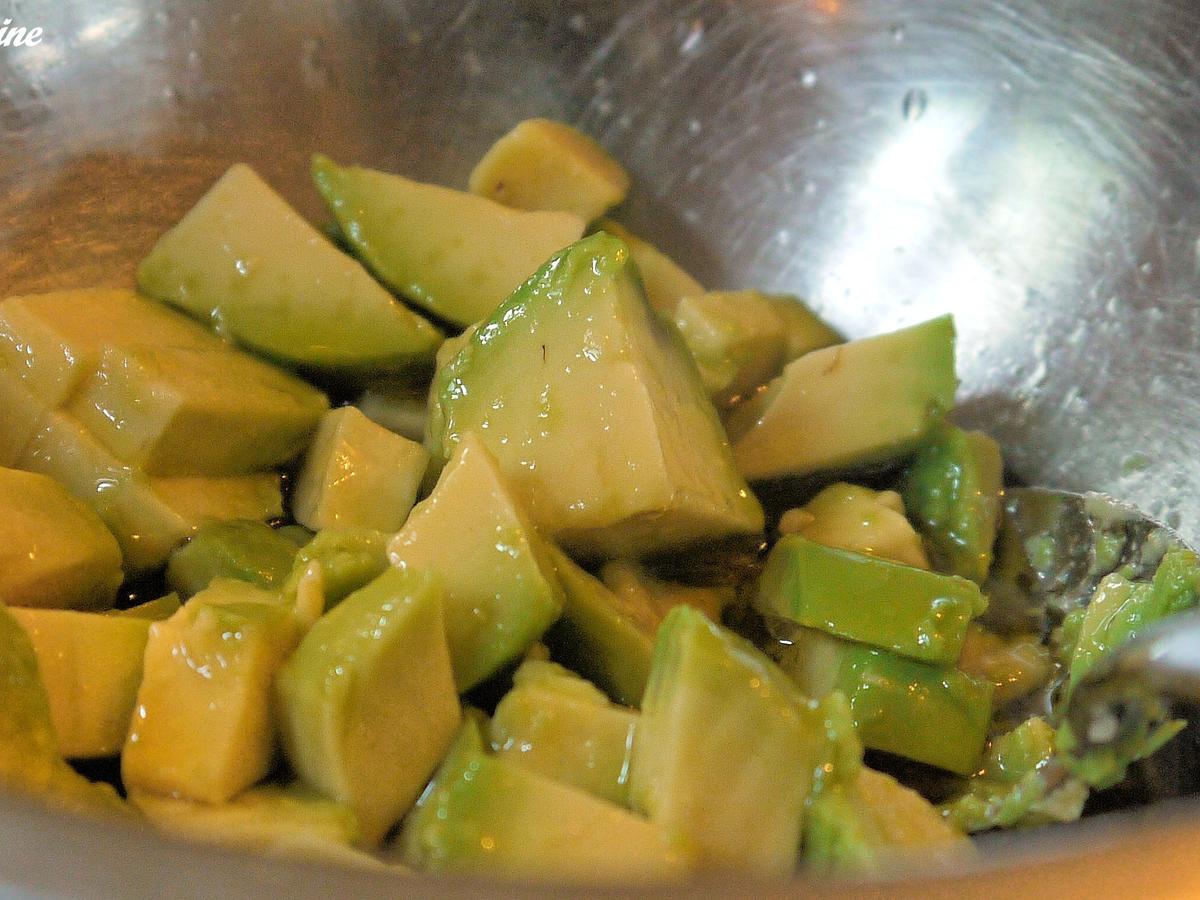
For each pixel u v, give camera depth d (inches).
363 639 2.5
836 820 2.5
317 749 2.5
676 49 4.7
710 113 4.8
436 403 3.5
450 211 4.1
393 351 3.8
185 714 2.5
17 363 3.4
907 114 4.6
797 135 4.8
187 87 4.4
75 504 3.1
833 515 3.9
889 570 3.3
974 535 4.0
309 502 3.6
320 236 3.9
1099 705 2.8
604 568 3.4
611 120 4.8
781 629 3.5
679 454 3.2
